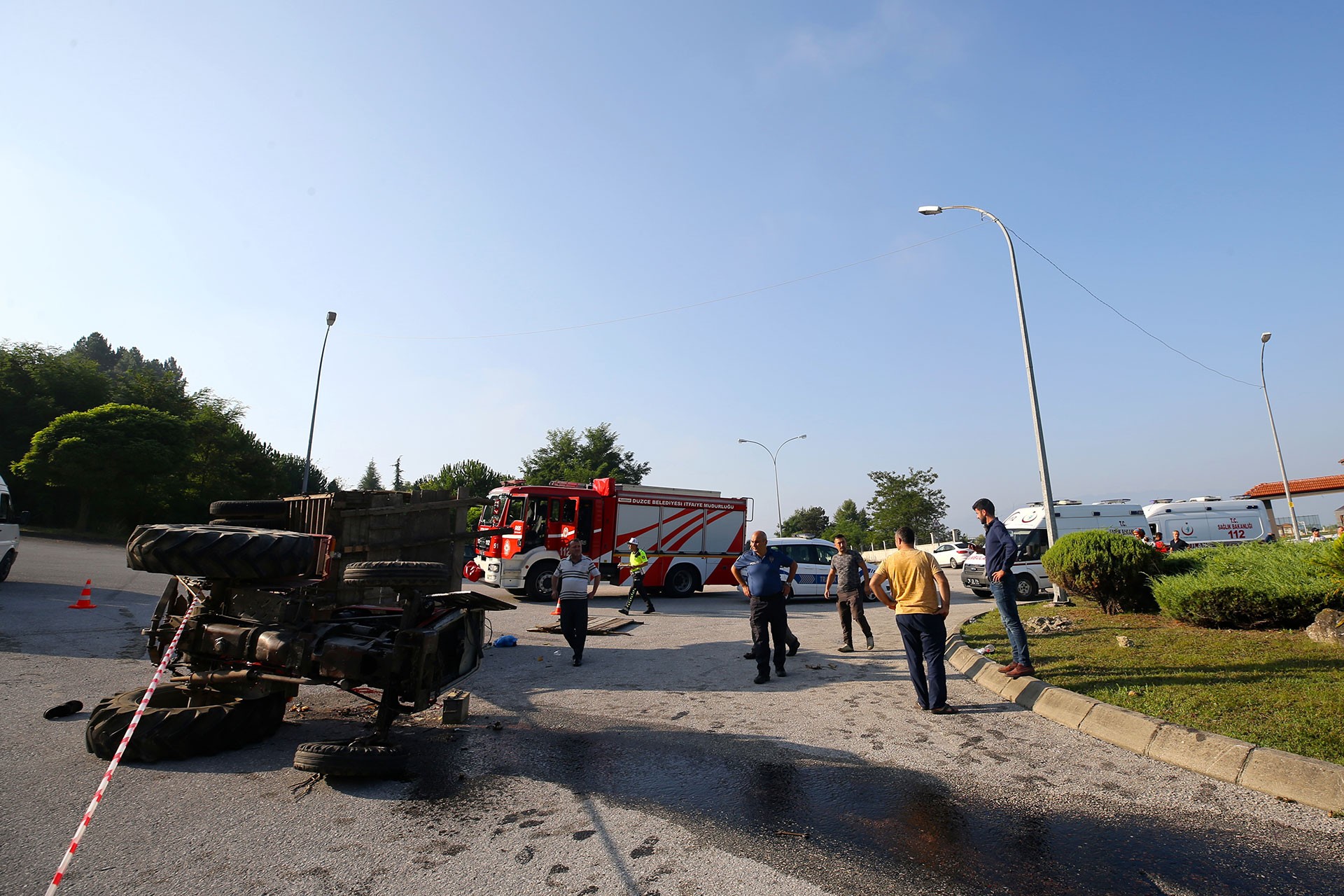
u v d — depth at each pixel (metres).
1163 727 5.51
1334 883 3.44
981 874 3.54
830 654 10.52
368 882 3.44
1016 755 5.51
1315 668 7.00
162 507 43.19
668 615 15.97
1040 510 20.17
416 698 5.31
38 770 4.83
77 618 10.98
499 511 18.72
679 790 4.73
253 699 5.66
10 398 46.19
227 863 3.60
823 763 5.32
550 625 13.09
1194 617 10.14
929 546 47.72
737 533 21.64
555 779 4.93
